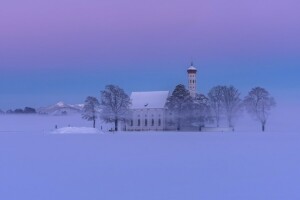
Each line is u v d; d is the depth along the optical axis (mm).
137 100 171625
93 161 48844
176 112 162125
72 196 28875
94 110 163875
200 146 72375
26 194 29594
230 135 119250
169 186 32281
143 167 43531
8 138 103000
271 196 28406
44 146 72812
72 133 139250
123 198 28156
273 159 50125
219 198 27953
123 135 121562
